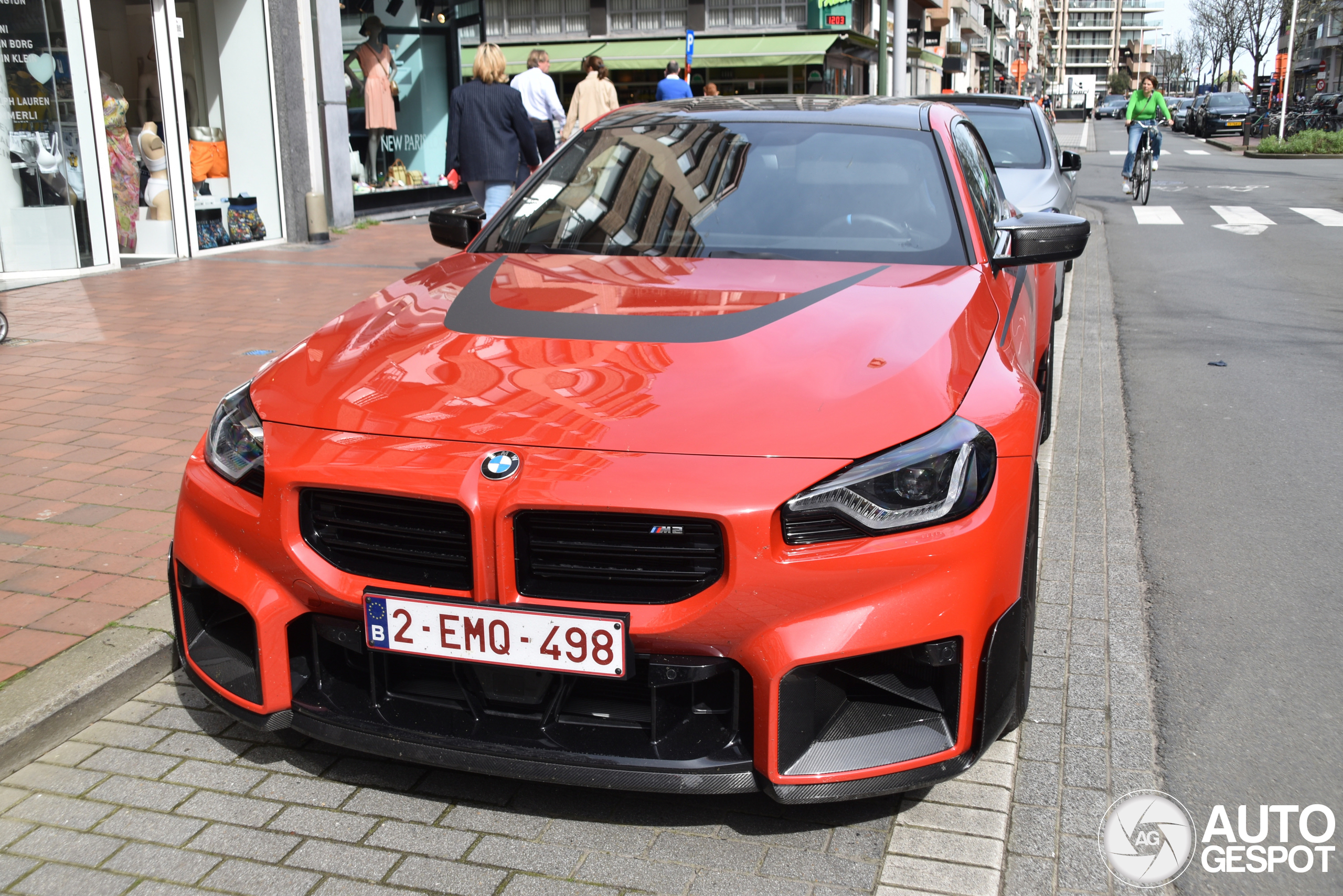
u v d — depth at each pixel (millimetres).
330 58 12086
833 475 2082
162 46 9898
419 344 2561
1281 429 5277
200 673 2430
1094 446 5020
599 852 2248
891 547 2082
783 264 3027
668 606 2088
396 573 2197
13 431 4871
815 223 3246
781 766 2078
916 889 2129
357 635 2234
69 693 2697
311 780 2514
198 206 10664
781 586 2037
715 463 2082
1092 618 3322
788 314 2598
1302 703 2865
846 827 2328
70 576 3383
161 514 3916
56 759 2586
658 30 28266
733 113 3828
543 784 2492
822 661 2049
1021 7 98562
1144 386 6090
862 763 2105
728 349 2422
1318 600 3463
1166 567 3723
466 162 8758
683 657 2104
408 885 2152
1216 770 2576
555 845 2271
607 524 2080
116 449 4629
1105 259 10742
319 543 2264
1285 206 15258
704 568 2086
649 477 2061
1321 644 3176
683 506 2023
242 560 2316
